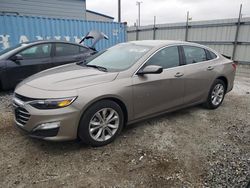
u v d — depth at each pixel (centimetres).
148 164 278
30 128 282
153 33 1619
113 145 320
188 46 424
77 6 1609
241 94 616
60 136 279
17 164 273
